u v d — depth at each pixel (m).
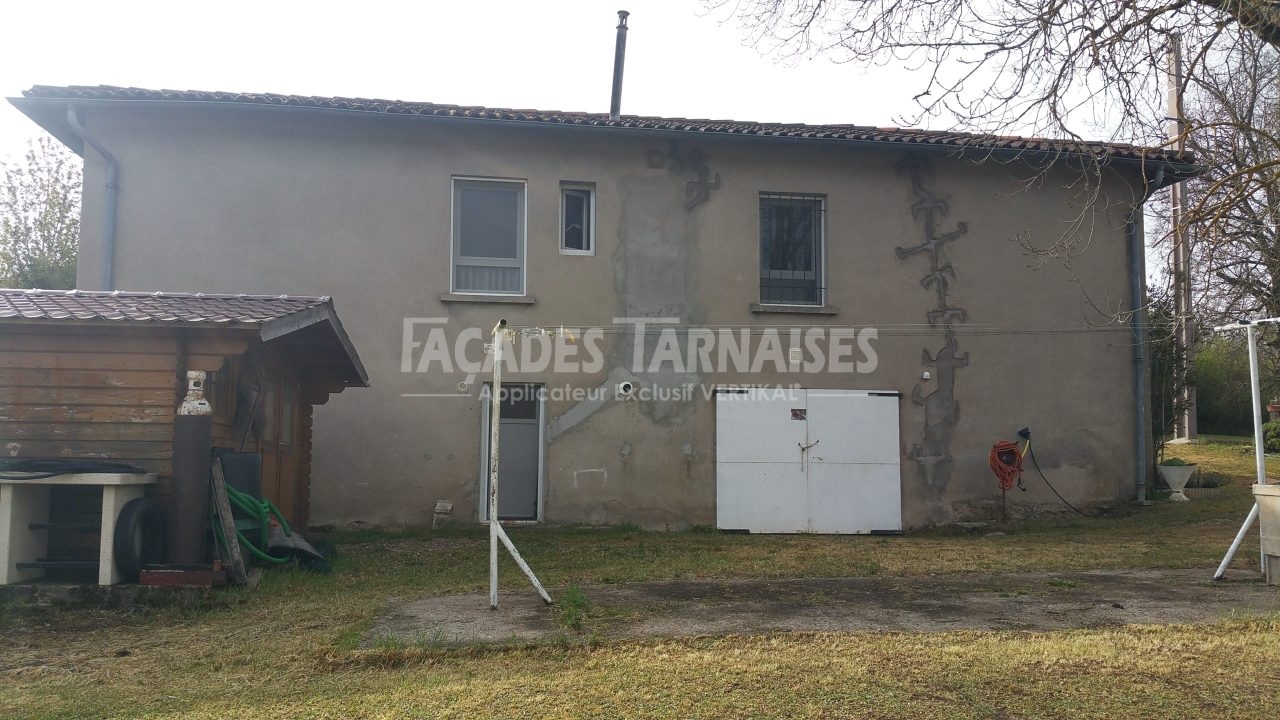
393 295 13.38
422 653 5.80
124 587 7.41
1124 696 4.99
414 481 13.20
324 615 7.10
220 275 13.02
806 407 14.22
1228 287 11.02
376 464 13.12
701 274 14.17
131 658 5.99
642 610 7.16
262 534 8.93
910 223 14.73
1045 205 15.06
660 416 13.89
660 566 9.73
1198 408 25.62
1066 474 14.75
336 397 13.11
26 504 7.62
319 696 5.07
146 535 7.90
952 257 14.77
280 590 8.15
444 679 5.36
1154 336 14.96
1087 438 14.88
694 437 13.95
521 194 14.02
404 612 7.12
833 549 11.38
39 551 7.77
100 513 7.95
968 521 14.44
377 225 13.41
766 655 5.74
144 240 12.92
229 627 6.82
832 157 14.60
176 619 7.11
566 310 13.80
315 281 13.21
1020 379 14.79
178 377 8.02
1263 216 9.62
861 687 5.11
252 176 13.20
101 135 12.95
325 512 12.95
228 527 8.02
